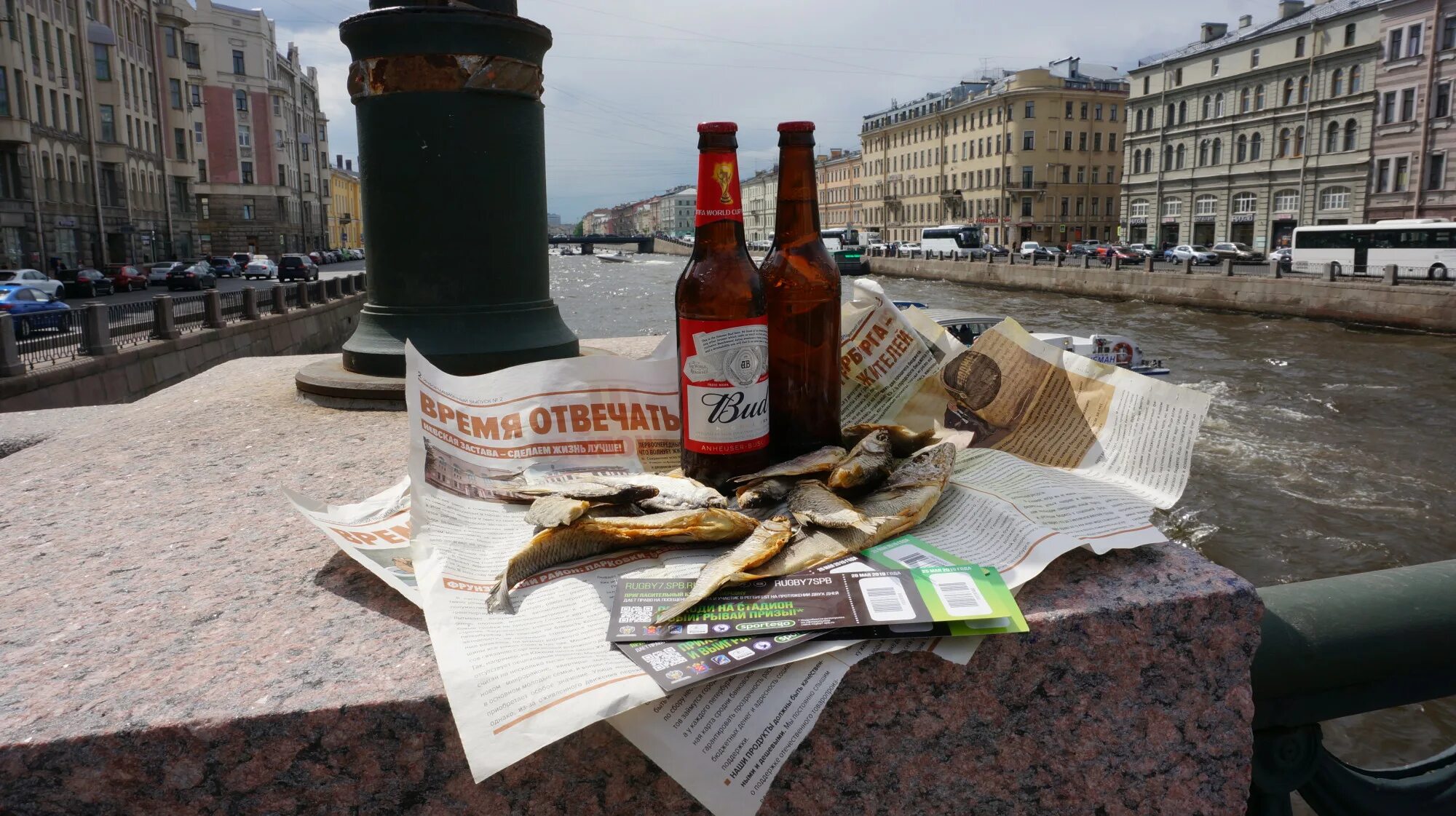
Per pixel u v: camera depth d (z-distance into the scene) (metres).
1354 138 40.97
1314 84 42.78
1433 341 21.72
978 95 73.88
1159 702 0.91
